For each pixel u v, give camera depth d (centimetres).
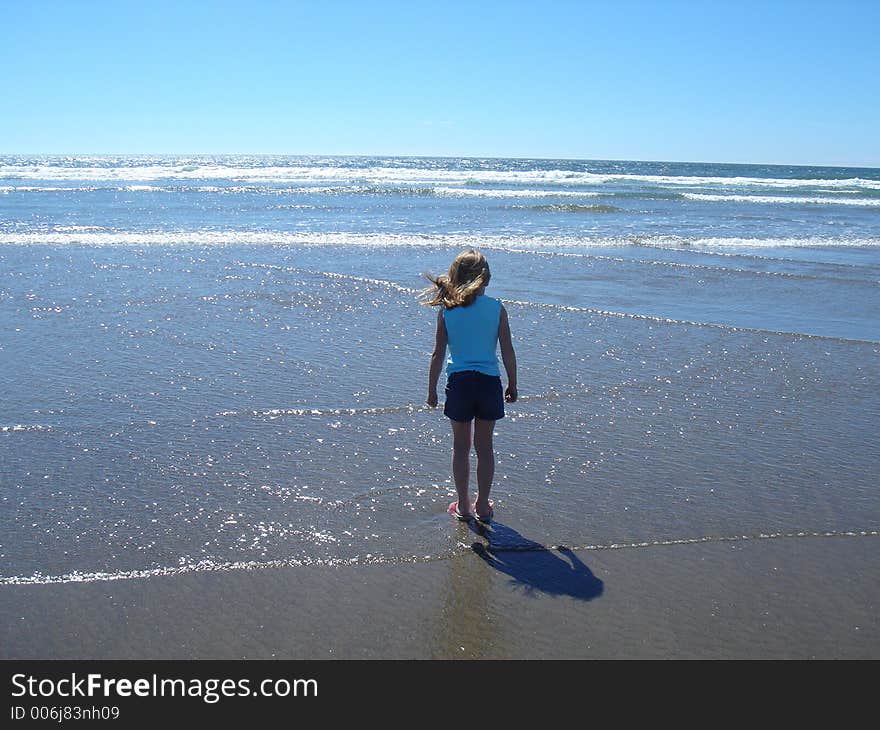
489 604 372
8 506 454
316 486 492
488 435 453
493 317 450
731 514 468
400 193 3656
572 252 1645
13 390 659
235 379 709
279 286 1152
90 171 5438
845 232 2219
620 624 359
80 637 340
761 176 9475
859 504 486
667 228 2220
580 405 661
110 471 505
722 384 733
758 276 1378
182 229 1875
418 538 432
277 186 3994
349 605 368
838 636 354
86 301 1012
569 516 462
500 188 4366
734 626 359
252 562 402
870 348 883
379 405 648
